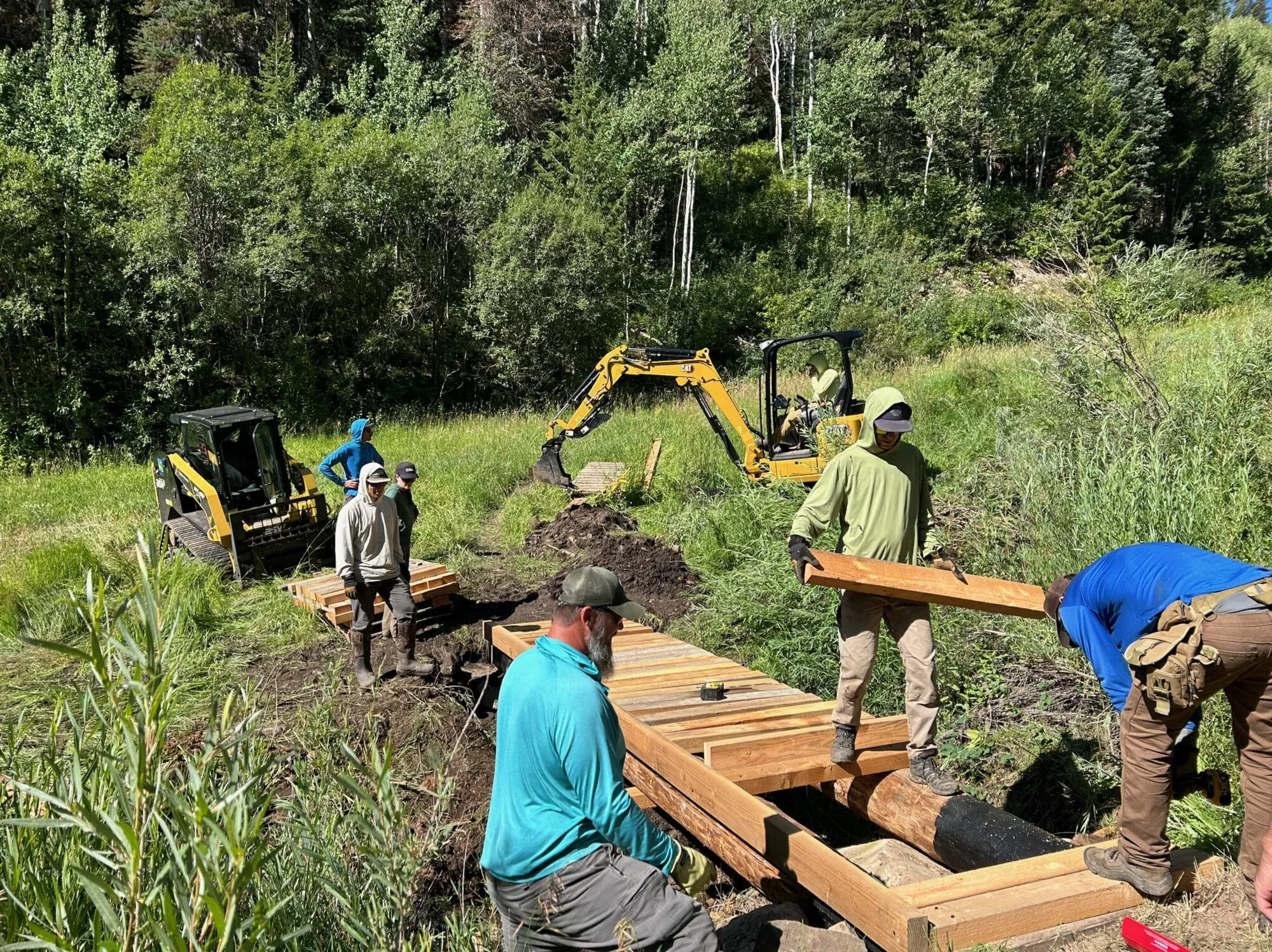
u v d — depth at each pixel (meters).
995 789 5.04
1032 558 6.41
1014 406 11.94
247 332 22.47
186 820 2.00
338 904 2.80
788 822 3.50
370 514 6.50
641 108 32.56
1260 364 6.92
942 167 45.53
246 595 8.99
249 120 23.03
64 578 8.87
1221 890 3.08
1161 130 46.28
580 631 2.72
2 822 1.89
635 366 12.17
